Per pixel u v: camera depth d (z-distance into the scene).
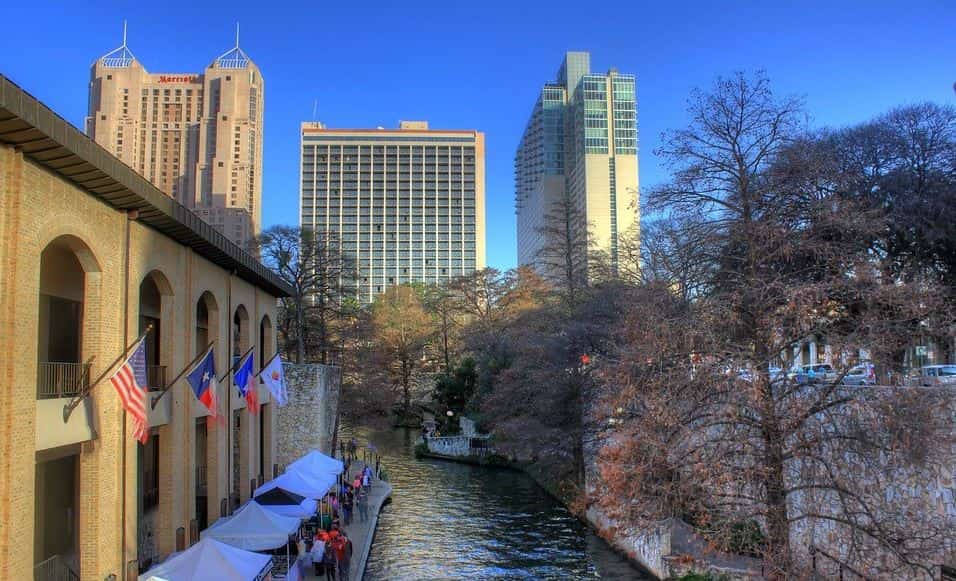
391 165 151.50
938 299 12.38
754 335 13.95
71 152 12.03
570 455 33.12
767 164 14.99
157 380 18.84
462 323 74.06
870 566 12.96
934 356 26.44
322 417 39.84
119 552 15.34
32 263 12.08
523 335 37.75
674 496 13.39
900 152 26.83
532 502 35.25
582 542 26.98
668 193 15.78
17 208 11.61
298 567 21.00
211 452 23.30
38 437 12.65
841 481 12.79
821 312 13.10
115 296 15.55
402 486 40.34
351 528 28.05
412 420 73.12
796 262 15.04
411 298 80.56
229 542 18.42
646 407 14.56
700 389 13.08
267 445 31.67
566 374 30.89
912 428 11.62
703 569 17.69
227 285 24.94
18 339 11.62
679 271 16.12
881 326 12.42
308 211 149.25
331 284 50.22
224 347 24.45
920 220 24.88
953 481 13.51
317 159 150.75
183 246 20.17
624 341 22.70
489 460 47.34
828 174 14.25
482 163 153.75
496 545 26.58
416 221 150.38
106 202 15.20
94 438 14.65
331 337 54.53
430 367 74.38
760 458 13.15
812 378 14.16
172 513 19.06
